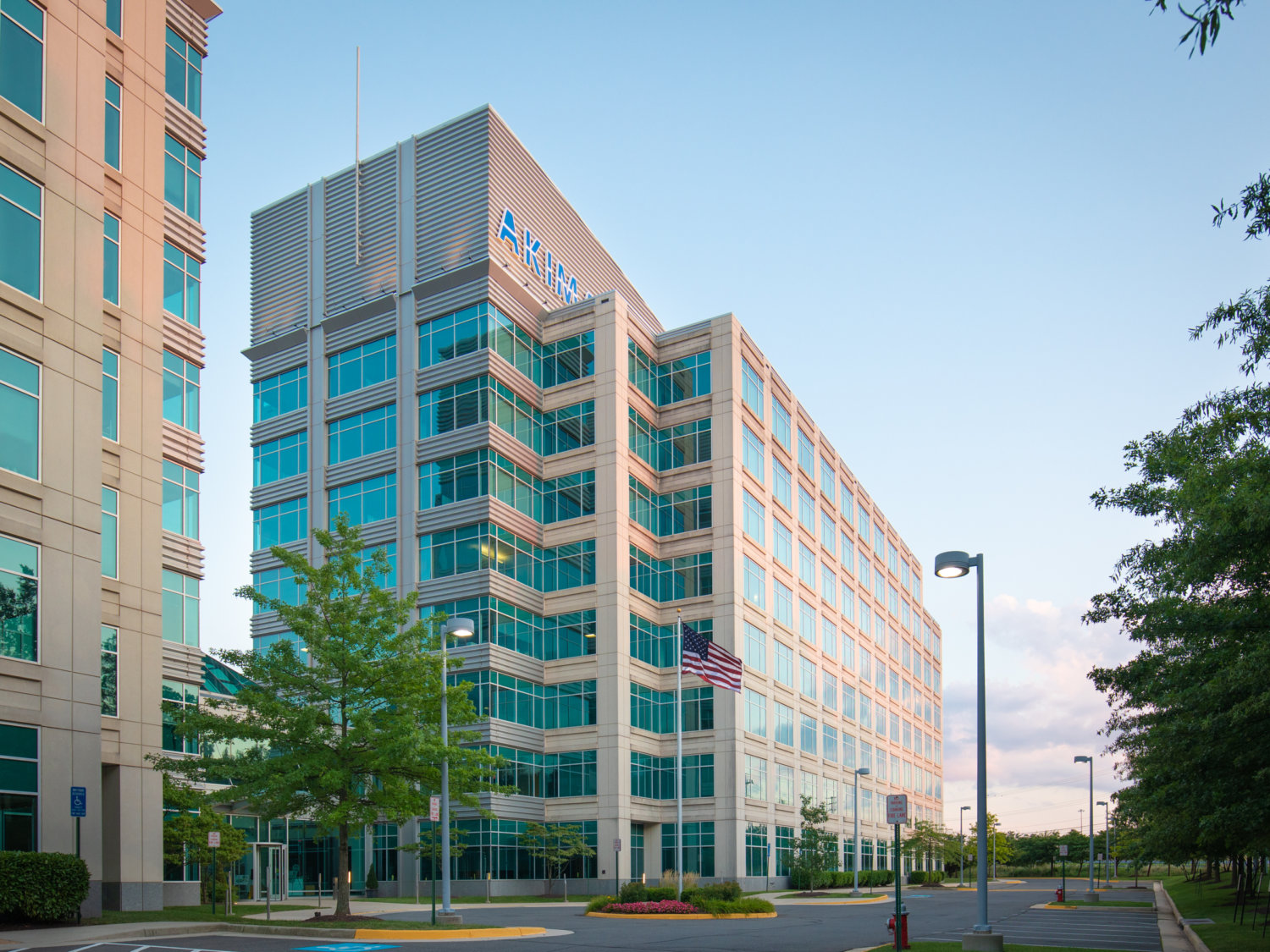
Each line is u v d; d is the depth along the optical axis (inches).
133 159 1337.4
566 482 2428.6
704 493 2496.3
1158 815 1103.6
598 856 2186.3
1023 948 862.5
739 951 868.6
